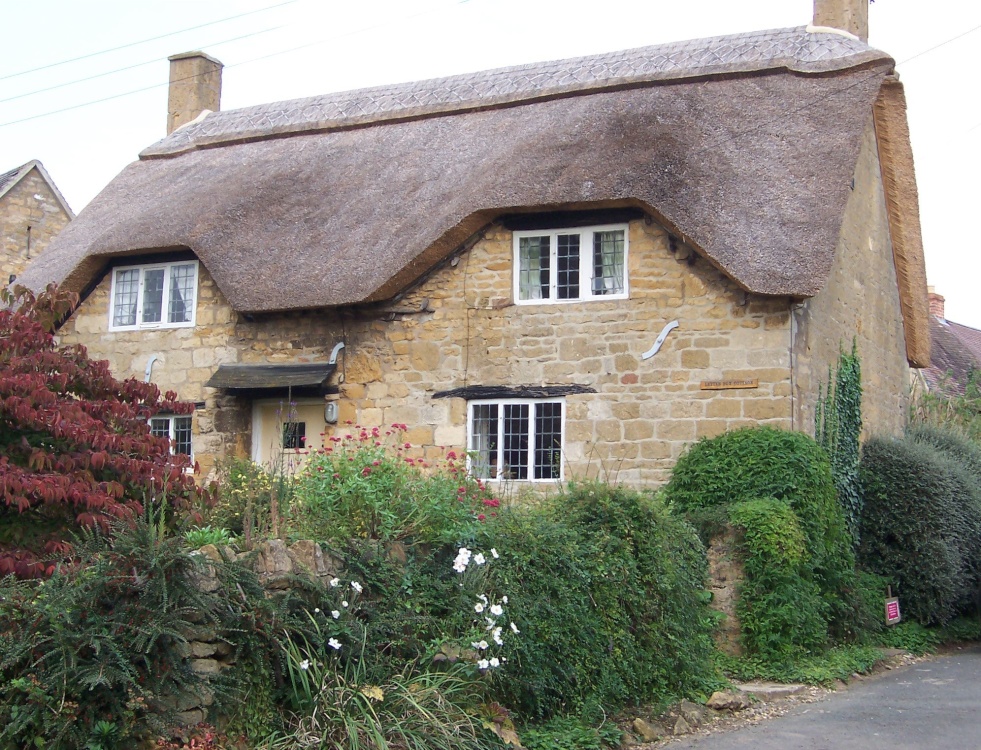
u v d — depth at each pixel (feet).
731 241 42.29
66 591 20.56
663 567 33.09
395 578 26.66
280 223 51.55
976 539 51.13
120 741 20.31
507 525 30.30
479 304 47.03
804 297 41.81
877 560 49.06
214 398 51.60
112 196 60.39
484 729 25.18
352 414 48.39
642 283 44.93
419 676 24.89
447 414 46.88
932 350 95.35
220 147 62.75
